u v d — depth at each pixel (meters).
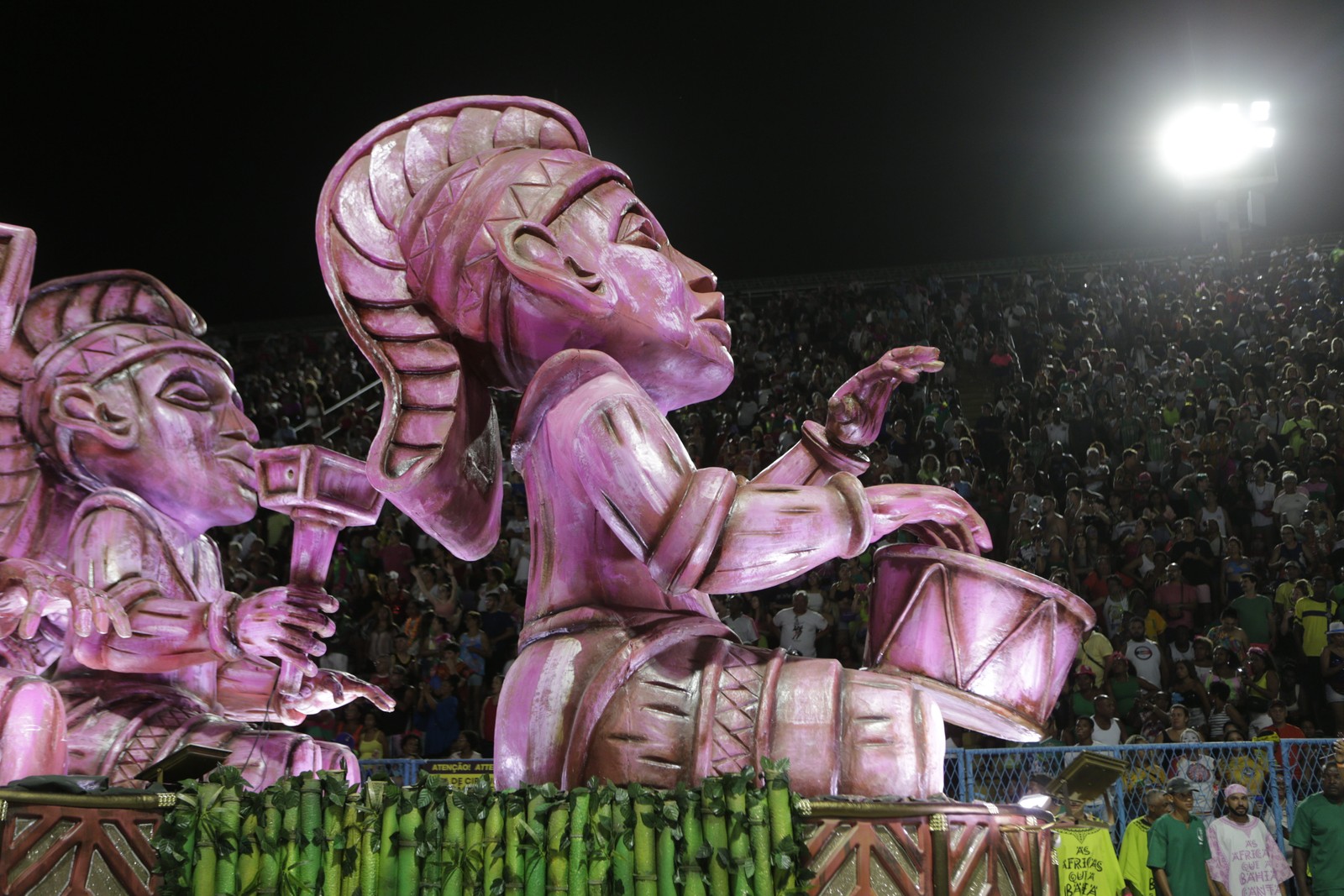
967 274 22.61
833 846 2.71
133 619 3.75
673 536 2.80
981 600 3.12
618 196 3.28
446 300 3.17
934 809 2.80
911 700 3.00
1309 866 7.23
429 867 2.82
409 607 11.52
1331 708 9.41
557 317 3.05
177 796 3.03
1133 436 14.62
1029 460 14.46
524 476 3.26
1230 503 12.34
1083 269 22.31
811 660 3.06
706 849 2.69
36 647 4.12
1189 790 7.23
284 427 17.16
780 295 22.77
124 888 3.01
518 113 3.46
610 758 2.88
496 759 3.05
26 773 3.32
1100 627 10.68
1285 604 10.38
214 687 4.25
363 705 10.15
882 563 3.27
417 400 3.19
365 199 3.30
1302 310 17.20
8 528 4.05
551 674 2.95
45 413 4.10
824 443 3.44
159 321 4.42
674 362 3.21
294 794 2.91
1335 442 12.98
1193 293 19.50
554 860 2.73
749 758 2.87
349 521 3.76
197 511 4.26
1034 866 3.04
